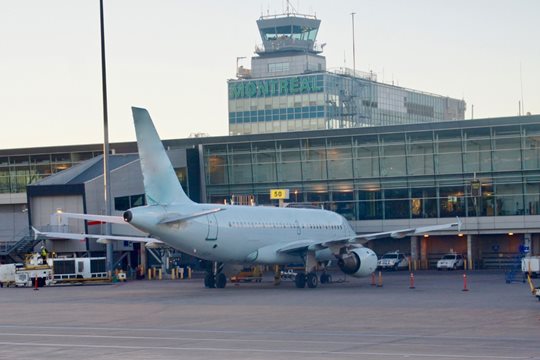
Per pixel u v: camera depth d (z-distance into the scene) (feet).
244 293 190.90
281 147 331.77
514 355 87.30
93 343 101.40
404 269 322.55
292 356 88.22
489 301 157.48
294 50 611.06
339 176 327.06
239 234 205.26
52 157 365.61
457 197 315.17
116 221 184.55
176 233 191.42
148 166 188.24
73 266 246.06
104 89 256.32
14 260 288.10
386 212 323.37
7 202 369.91
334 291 195.11
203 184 338.75
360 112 592.60
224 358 87.40
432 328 113.70
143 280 267.39
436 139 315.58
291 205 312.71
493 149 310.45
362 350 92.27
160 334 110.22
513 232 309.63
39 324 125.80
